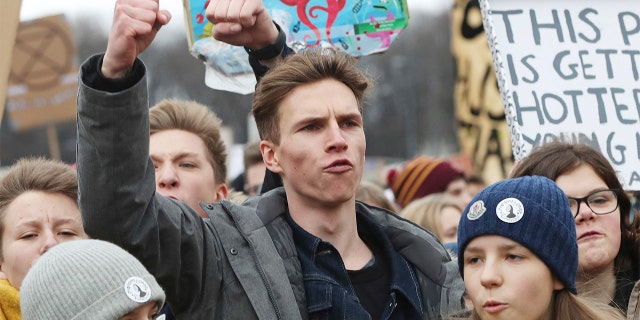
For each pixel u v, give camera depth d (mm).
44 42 30375
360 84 9125
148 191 8172
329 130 8812
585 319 8594
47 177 10109
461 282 9336
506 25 12633
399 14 10656
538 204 8453
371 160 75125
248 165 17969
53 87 30359
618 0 12930
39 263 7672
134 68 8117
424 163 19469
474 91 18219
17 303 9805
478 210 8539
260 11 9234
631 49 12852
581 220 10555
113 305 7480
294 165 8875
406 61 96938
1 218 9992
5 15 11703
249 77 10641
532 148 11883
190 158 12117
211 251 8680
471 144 18312
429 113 100375
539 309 8438
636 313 9461
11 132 84250
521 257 8414
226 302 8672
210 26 10531
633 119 12656
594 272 10648
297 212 9062
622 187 10820
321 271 8852
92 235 8273
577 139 11609
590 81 12656
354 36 10648
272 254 8781
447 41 107438
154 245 8250
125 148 8047
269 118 9062
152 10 8031
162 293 7750
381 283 9109
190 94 107625
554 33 12711
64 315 7469
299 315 8625
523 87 12477
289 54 9500
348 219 9109
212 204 9055
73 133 85562
